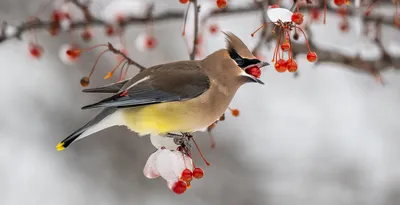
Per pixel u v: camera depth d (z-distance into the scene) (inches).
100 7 419.8
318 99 572.4
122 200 529.3
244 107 571.5
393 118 557.9
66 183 522.3
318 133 557.3
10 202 500.4
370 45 433.7
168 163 245.0
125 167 540.1
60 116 544.7
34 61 555.5
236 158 553.0
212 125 298.4
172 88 272.8
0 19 541.0
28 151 526.6
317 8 319.6
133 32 563.5
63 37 553.3
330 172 542.0
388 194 524.7
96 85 551.5
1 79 545.0
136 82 273.9
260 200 536.4
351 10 331.9
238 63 278.1
